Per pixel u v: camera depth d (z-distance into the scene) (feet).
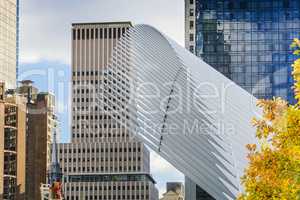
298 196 111.04
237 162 216.33
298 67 119.65
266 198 115.03
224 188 207.41
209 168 220.43
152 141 253.03
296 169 113.09
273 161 116.06
